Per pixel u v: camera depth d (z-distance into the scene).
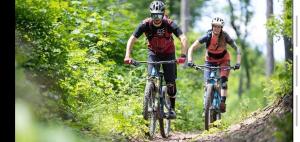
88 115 10.32
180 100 20.33
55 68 9.46
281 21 13.73
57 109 8.10
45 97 7.38
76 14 16.70
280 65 9.27
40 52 9.23
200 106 23.50
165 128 13.41
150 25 12.21
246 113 15.84
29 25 9.23
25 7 9.02
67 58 11.14
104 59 16.95
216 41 14.87
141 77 17.75
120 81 15.50
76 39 16.09
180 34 12.26
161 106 12.66
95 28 17.72
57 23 11.31
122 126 11.07
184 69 28.34
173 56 12.71
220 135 11.26
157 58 12.55
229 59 15.33
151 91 12.09
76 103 10.95
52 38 9.90
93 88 13.02
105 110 11.64
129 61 12.20
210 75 14.55
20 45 8.02
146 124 12.22
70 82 11.27
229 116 18.94
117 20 20.91
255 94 39.78
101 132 9.18
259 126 9.43
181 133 16.09
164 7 12.10
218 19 14.70
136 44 19.67
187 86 25.97
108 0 23.05
